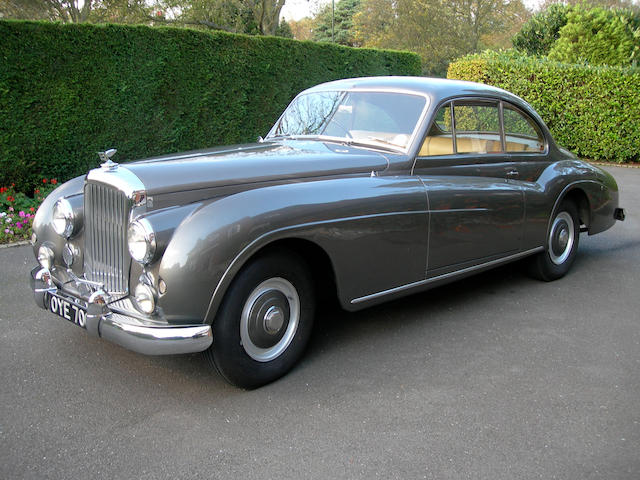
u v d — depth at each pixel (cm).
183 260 266
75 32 721
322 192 316
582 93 1286
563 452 257
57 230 323
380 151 380
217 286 274
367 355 352
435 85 407
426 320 412
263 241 284
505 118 452
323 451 254
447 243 382
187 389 307
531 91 1329
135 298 284
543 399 303
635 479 239
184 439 261
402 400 300
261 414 284
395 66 1229
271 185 321
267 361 309
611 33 1559
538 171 477
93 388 305
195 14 1678
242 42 905
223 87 893
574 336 388
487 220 409
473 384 318
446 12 2989
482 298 462
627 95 1245
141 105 800
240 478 235
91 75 743
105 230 299
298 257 314
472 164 417
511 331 394
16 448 251
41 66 699
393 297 363
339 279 327
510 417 285
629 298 467
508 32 3288
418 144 379
